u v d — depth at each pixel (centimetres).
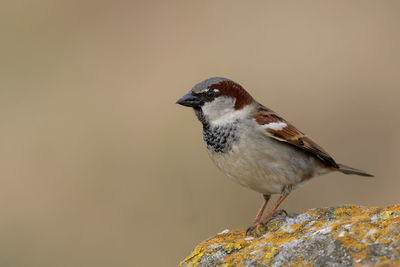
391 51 1573
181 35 1769
